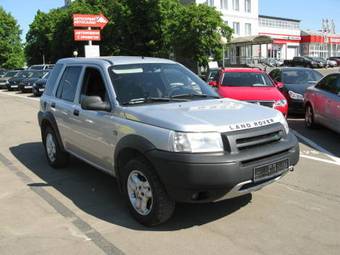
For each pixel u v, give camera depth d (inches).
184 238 175.9
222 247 167.0
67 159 286.4
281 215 197.5
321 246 166.4
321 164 289.9
